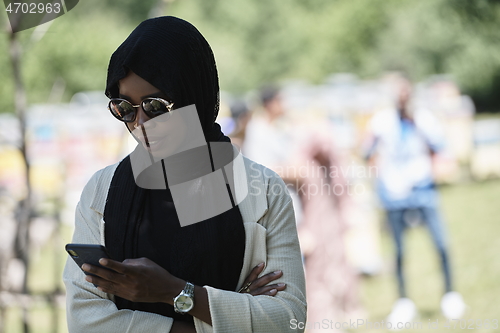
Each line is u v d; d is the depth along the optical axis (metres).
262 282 3.23
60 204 8.70
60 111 16.86
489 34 27.67
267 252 3.29
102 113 17.36
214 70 3.30
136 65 2.98
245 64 31.81
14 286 6.82
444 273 9.59
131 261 2.94
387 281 11.20
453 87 21.73
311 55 31.56
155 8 7.43
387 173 10.14
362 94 19.42
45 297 6.75
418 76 28.92
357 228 11.39
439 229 9.76
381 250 12.62
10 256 6.72
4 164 16.00
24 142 6.52
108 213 3.23
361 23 30.81
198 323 3.04
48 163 16.11
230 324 3.03
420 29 29.72
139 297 2.94
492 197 17.05
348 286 8.78
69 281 3.28
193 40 3.13
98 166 16.86
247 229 3.23
